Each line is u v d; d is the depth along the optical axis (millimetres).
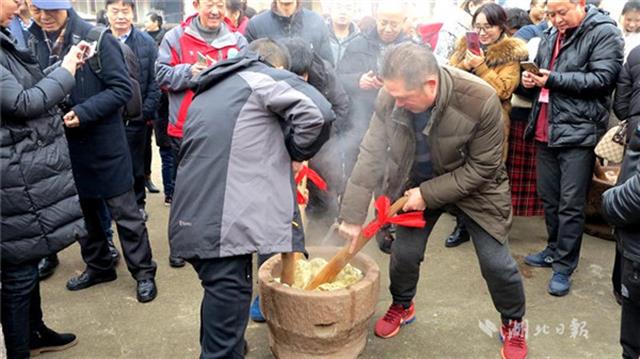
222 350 1957
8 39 2025
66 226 2197
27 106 1985
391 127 2203
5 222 2018
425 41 4250
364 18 3965
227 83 1910
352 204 2270
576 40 2855
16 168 2008
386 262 3416
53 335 2467
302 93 1845
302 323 2150
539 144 3152
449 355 2463
